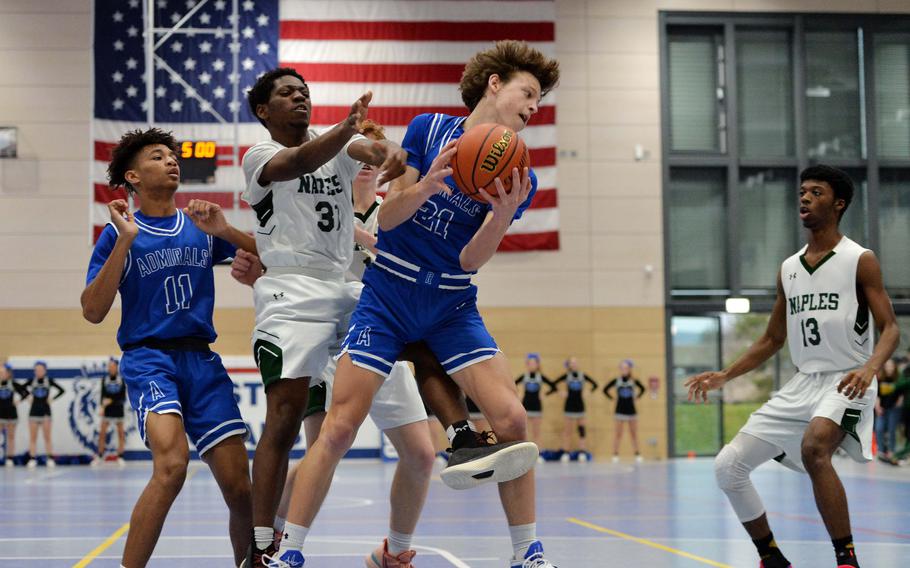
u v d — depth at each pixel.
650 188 18.92
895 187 19.33
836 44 19.45
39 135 18.09
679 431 18.70
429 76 18.12
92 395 17.16
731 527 6.81
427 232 3.59
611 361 18.62
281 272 4.07
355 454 17.23
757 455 4.52
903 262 19.22
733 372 4.89
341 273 4.16
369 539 6.12
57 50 18.20
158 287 3.90
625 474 13.73
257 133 17.56
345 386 3.56
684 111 19.25
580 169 18.86
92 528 6.85
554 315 18.61
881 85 19.42
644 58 19.05
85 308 3.76
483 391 3.54
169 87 17.56
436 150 3.65
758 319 19.61
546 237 18.59
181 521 7.31
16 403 17.06
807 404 4.50
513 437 3.50
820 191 4.62
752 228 19.08
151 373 3.78
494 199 3.37
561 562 4.96
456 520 7.40
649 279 18.80
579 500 9.29
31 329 17.88
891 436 16.55
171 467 3.56
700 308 18.84
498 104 3.63
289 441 3.95
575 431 18.38
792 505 8.70
